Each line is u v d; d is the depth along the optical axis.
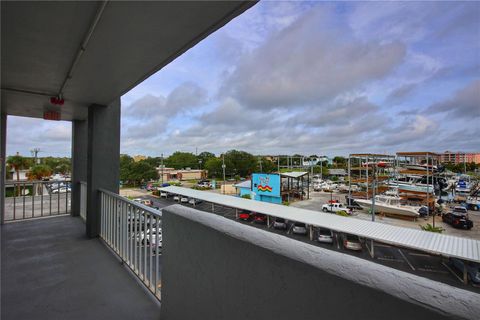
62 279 2.26
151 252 1.96
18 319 1.68
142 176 35.34
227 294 0.96
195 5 1.46
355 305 0.57
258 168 53.06
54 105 3.68
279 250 0.75
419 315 0.48
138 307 1.82
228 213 14.70
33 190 4.71
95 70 2.39
